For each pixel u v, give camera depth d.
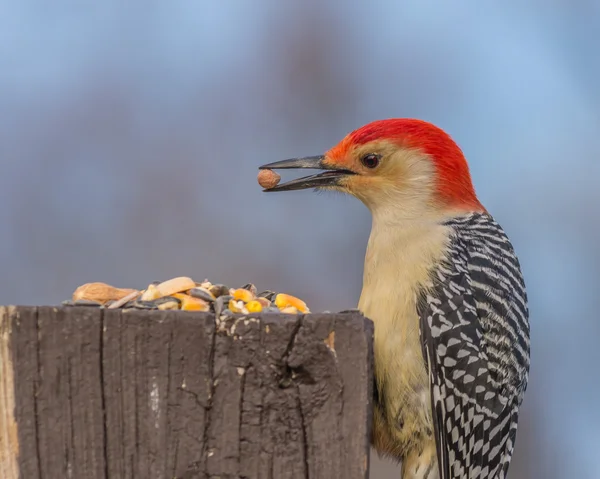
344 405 6.14
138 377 6.03
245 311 6.65
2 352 5.98
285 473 6.09
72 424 5.98
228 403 6.08
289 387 6.15
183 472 6.02
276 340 6.12
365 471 6.09
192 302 6.87
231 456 6.07
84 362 6.01
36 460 5.96
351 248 16.19
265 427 6.11
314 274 16.02
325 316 6.18
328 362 6.16
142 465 6.00
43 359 6.00
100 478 5.98
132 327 6.04
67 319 6.02
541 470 15.57
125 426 6.01
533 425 15.91
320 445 6.12
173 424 6.04
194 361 6.07
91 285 7.20
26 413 5.97
